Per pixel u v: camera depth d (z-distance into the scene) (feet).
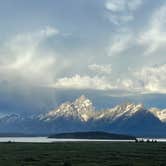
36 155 615.57
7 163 478.18
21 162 491.31
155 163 487.61
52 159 537.65
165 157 586.86
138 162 502.38
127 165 463.83
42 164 468.34
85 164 469.98
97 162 500.33
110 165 461.78
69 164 453.58
